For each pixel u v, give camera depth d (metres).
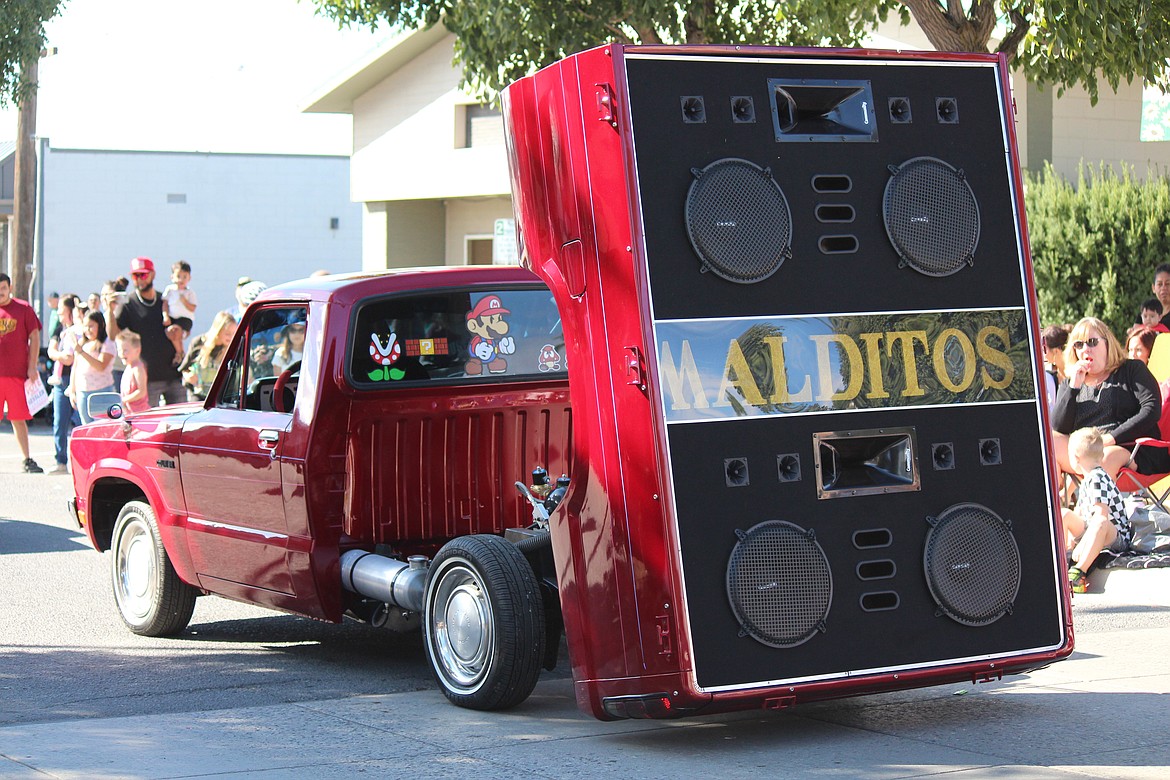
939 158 6.24
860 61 6.17
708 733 6.36
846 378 6.02
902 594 6.05
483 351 7.68
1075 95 19.05
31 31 21.75
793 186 6.00
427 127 26.06
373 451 7.50
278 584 7.72
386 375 7.47
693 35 14.36
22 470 17.61
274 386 8.05
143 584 8.72
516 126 6.33
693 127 5.90
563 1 13.68
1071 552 10.02
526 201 6.29
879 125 6.17
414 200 27.09
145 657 8.10
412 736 6.31
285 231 35.25
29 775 5.64
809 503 5.93
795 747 6.11
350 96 27.09
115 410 8.89
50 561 11.26
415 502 7.61
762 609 5.81
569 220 6.03
